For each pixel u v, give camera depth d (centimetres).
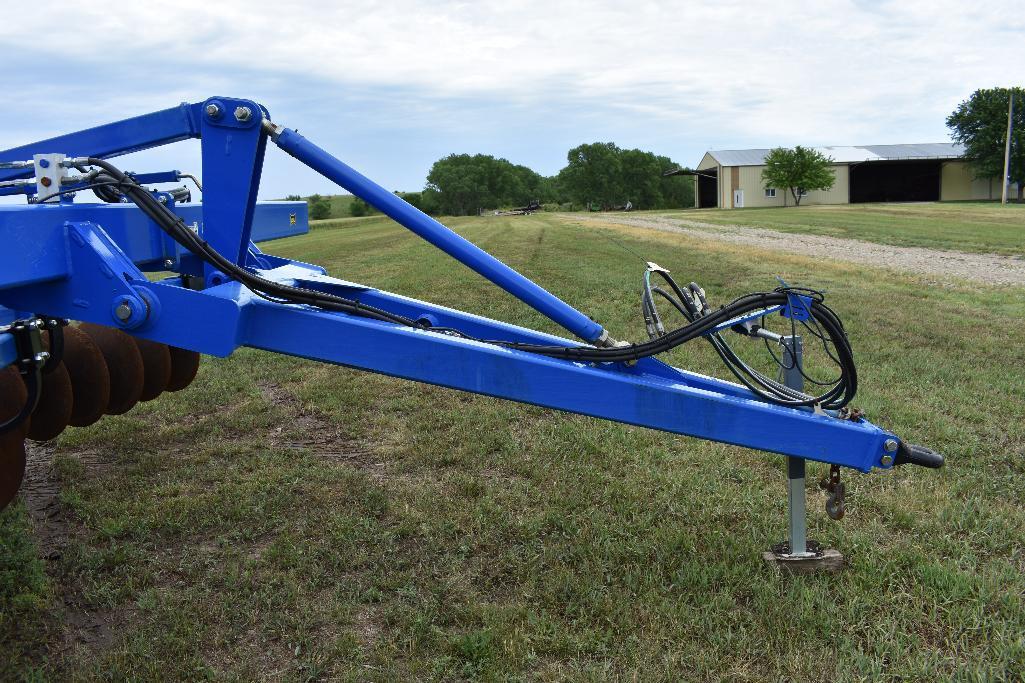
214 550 385
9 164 294
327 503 434
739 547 365
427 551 378
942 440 507
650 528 393
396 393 654
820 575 341
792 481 347
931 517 396
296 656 298
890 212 4553
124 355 419
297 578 354
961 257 1883
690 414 298
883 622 304
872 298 1152
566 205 13212
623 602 323
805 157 7088
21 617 327
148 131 325
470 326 352
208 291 272
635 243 2528
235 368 753
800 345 338
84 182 278
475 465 486
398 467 491
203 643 308
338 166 296
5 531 401
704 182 8881
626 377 297
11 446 295
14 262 235
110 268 259
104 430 559
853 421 319
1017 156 6675
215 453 519
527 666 288
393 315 301
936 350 775
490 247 2359
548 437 530
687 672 282
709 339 327
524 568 356
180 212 401
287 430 570
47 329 289
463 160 12381
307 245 2892
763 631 301
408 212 300
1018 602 312
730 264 1745
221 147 292
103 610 334
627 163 12725
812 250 2167
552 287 1282
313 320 283
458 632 310
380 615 325
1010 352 760
